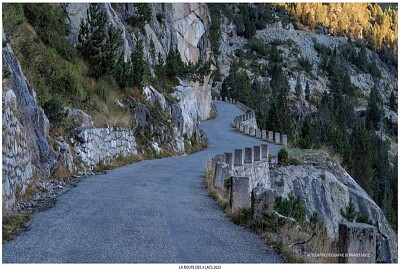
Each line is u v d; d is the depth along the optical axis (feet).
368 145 201.46
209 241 25.03
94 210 30.78
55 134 43.91
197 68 127.34
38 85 47.42
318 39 593.83
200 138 103.65
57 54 57.67
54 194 35.65
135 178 45.39
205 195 37.93
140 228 26.81
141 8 98.17
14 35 48.83
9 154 29.40
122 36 81.87
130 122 66.44
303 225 31.32
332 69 503.61
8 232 25.02
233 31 514.68
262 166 69.10
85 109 54.13
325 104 378.12
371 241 19.70
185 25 153.58
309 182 76.23
